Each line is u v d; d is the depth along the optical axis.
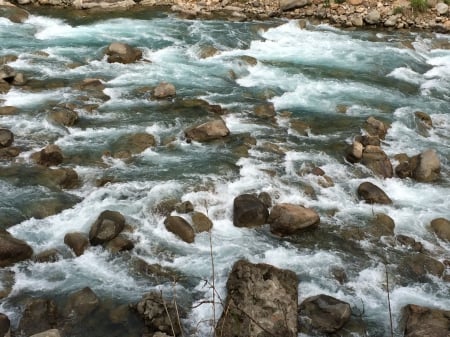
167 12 22.48
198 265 8.64
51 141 11.88
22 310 7.57
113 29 19.80
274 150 12.01
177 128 12.78
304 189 10.66
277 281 7.93
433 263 8.85
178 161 11.41
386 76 16.83
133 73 15.91
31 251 8.61
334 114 14.07
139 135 12.14
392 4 22.59
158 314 7.45
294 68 17.09
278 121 13.48
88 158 11.34
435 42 19.88
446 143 12.91
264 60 17.67
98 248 8.81
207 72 16.30
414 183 11.22
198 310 7.70
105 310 7.65
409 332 7.39
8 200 9.79
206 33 19.64
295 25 21.05
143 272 8.45
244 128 12.98
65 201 9.92
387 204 10.41
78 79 15.08
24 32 18.89
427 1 22.41
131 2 23.08
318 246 9.24
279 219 9.43
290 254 9.02
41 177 10.49
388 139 12.99
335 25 21.61
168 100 14.22
